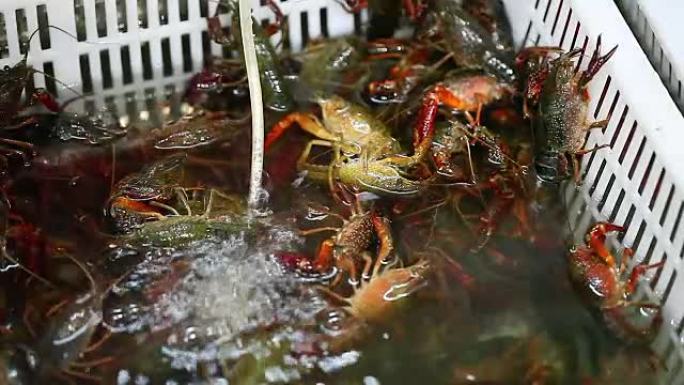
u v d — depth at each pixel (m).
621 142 1.21
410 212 1.23
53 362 1.13
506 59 1.30
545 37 1.29
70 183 1.23
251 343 1.14
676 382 1.14
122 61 1.30
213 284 1.17
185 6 1.30
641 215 1.19
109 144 1.26
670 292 1.17
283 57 1.33
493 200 1.24
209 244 1.19
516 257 1.21
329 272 1.18
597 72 1.22
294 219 1.21
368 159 1.24
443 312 1.17
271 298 1.17
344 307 1.16
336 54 1.32
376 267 1.18
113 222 1.21
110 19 1.27
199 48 1.31
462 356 1.15
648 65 1.20
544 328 1.16
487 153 1.26
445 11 1.31
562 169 1.24
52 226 1.20
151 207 1.21
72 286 1.17
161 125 1.28
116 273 1.18
